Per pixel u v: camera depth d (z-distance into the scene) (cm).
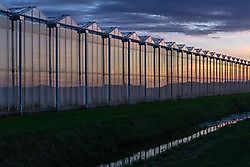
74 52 5016
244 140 3634
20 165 2431
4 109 3919
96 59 5462
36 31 4388
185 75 8600
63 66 4809
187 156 3123
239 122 5538
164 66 7600
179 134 4453
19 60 4088
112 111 4662
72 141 2969
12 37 4062
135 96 6488
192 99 8106
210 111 6606
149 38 6931
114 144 3397
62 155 2783
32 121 3422
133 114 4344
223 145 3431
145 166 2817
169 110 5203
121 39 6066
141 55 6712
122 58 6109
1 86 3903
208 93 9975
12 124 3177
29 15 4278
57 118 3709
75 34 5047
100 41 5569
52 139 2819
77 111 4603
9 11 4044
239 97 9075
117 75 5972
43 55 4481
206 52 9800
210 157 2902
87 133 3212
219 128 4934
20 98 4078
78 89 5072
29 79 4256
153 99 7119
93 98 5378
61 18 4784
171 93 7900
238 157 2803
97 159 2980
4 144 2470
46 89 4506
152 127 4269
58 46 4731
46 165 2600
